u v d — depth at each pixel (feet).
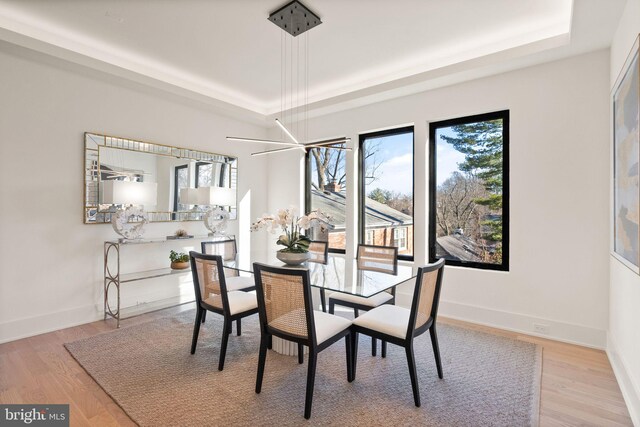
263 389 6.93
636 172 5.90
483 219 11.46
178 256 12.60
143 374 7.53
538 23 8.95
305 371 7.70
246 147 16.20
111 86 11.43
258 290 6.74
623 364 7.06
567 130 9.49
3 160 9.29
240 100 15.08
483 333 10.12
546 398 6.72
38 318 9.91
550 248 9.77
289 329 6.43
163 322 10.92
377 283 7.73
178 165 13.35
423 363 8.13
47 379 7.36
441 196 12.35
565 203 9.53
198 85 13.32
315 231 15.93
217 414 6.10
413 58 11.04
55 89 10.18
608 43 8.63
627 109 6.54
